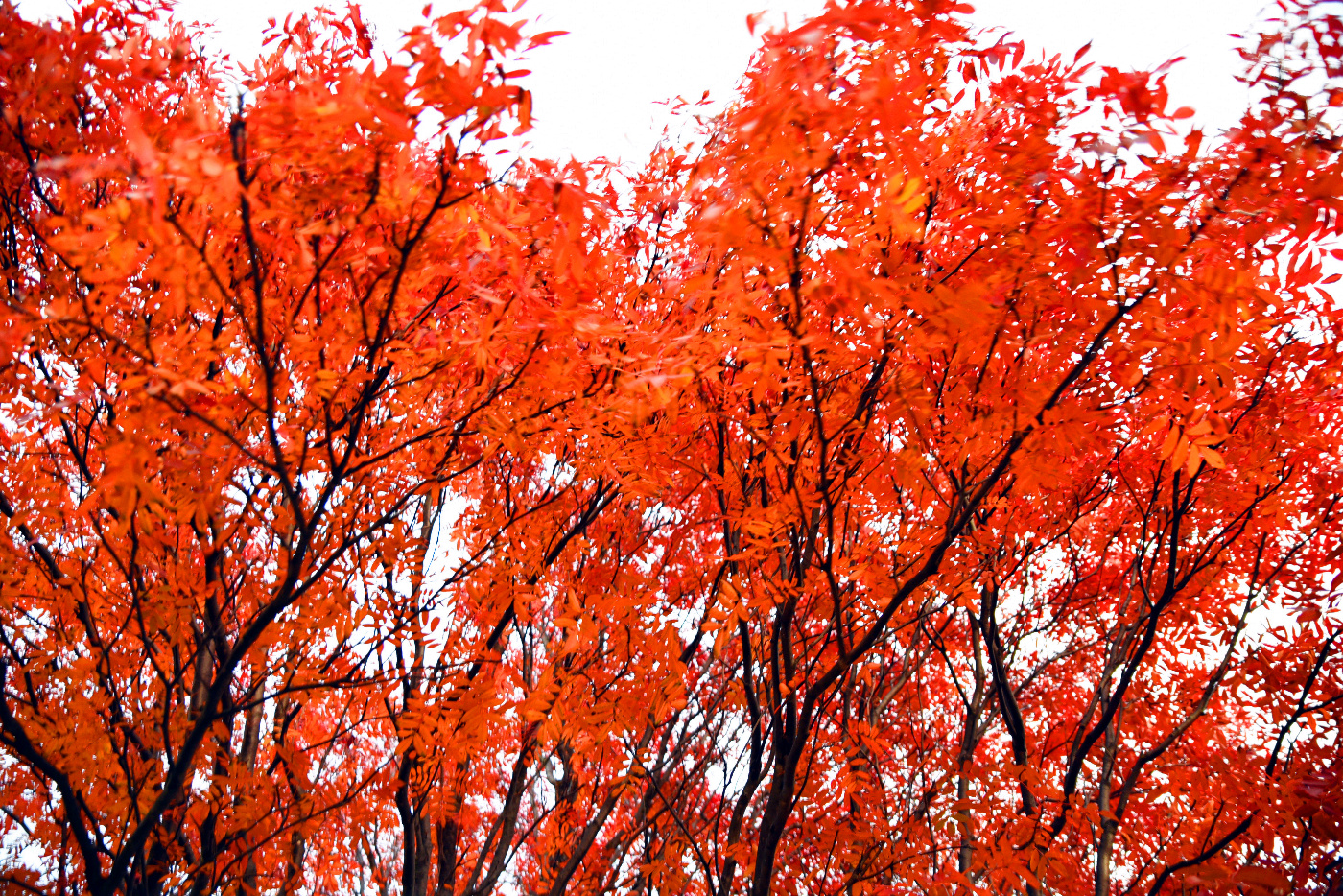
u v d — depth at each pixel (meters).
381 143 2.24
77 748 3.70
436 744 4.02
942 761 5.79
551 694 3.96
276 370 2.92
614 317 3.77
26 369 3.28
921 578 3.42
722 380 3.94
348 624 3.84
